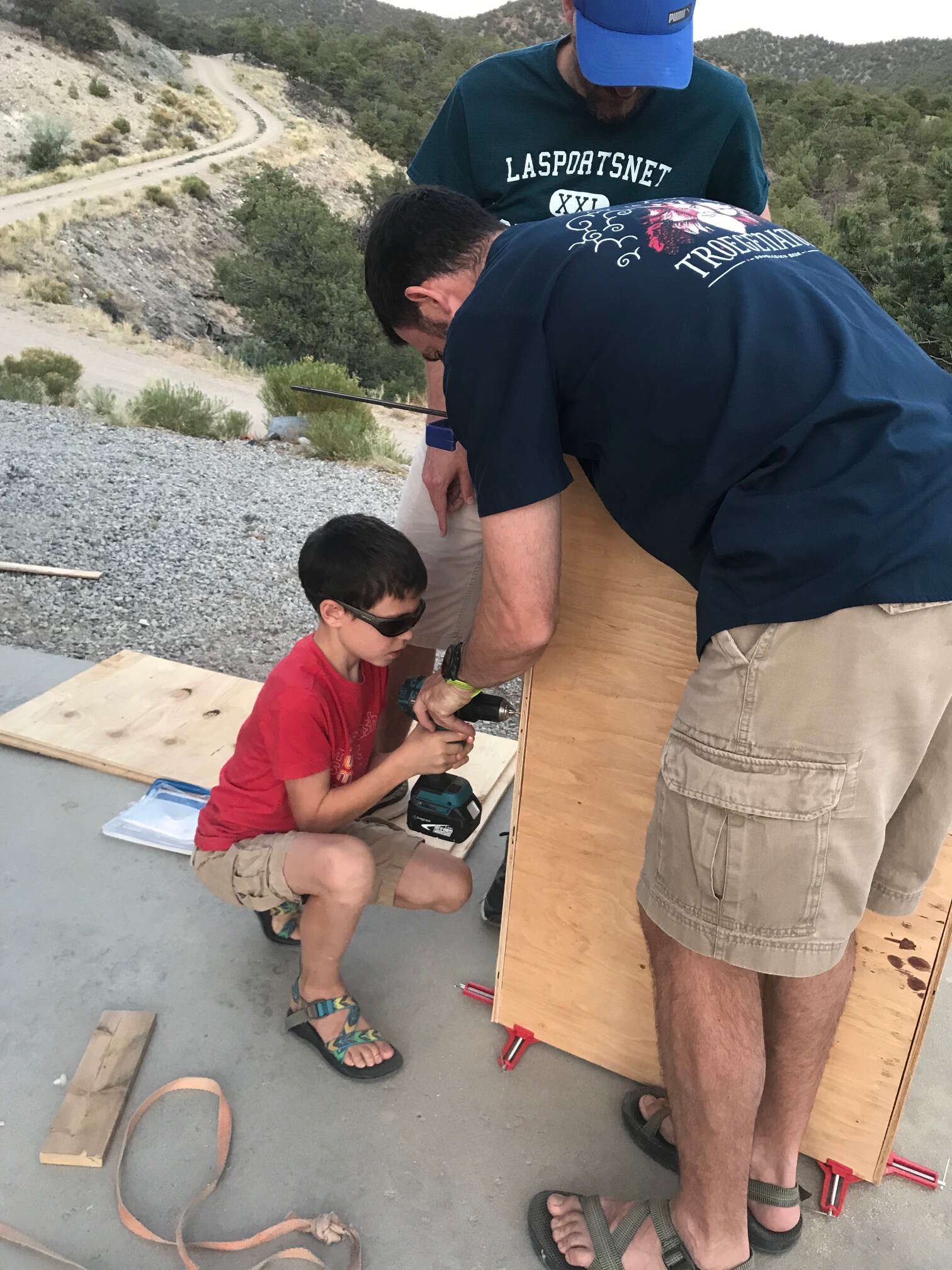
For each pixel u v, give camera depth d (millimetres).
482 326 1147
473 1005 1981
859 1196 1633
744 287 1094
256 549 5371
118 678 3023
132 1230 1461
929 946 1437
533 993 1826
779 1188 1496
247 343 28078
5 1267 1407
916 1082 1858
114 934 2078
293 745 1623
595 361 1106
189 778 2543
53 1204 1512
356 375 27562
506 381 1140
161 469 7410
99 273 31453
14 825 2389
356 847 1652
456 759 1670
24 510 5512
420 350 1554
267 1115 1688
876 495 1030
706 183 1999
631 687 1506
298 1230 1480
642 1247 1388
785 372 1060
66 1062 1761
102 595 4262
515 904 1770
